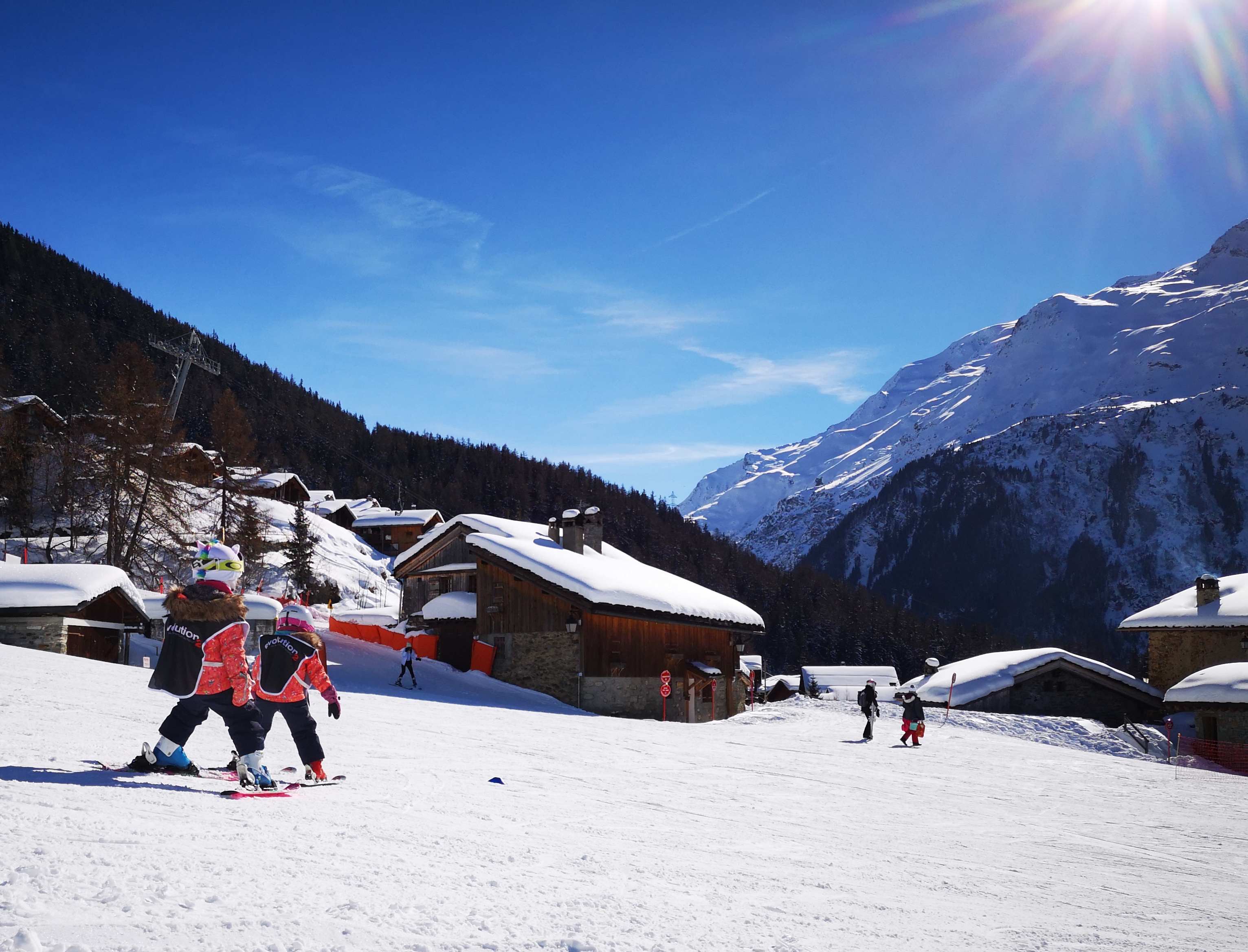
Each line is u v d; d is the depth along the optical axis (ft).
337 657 102.42
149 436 157.89
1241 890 25.41
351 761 31.40
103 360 483.10
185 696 21.16
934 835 31.14
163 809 17.04
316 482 538.06
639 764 44.39
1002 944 15.69
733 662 136.46
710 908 15.43
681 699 120.47
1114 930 18.35
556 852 18.88
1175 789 55.31
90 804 16.65
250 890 12.05
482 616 115.85
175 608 21.49
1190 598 149.59
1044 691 132.36
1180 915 21.08
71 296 561.02
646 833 24.03
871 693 78.69
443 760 35.40
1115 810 43.70
